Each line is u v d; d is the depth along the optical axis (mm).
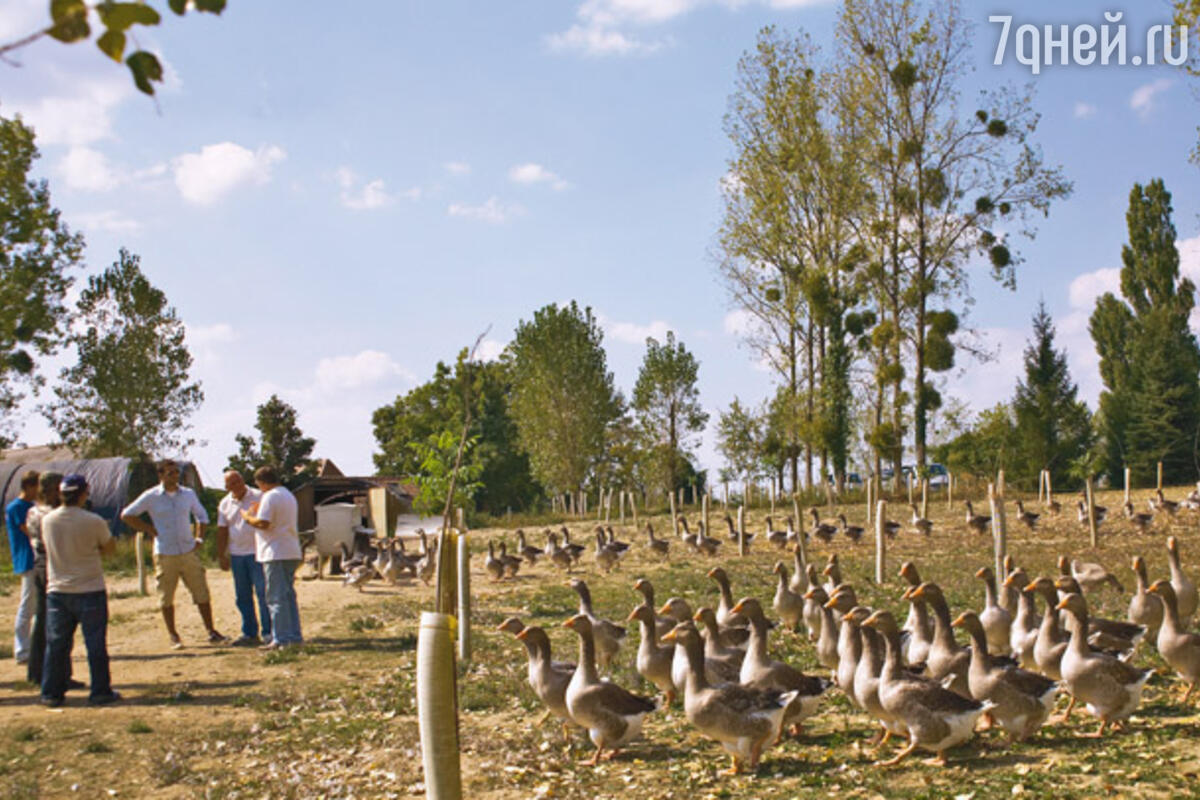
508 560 26375
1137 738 9781
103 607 12477
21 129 39719
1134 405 60062
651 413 61406
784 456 55125
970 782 8672
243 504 16375
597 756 10125
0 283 41031
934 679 9789
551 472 67312
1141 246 71875
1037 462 55125
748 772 9406
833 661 12406
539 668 10680
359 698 12664
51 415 53594
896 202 50656
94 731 11156
